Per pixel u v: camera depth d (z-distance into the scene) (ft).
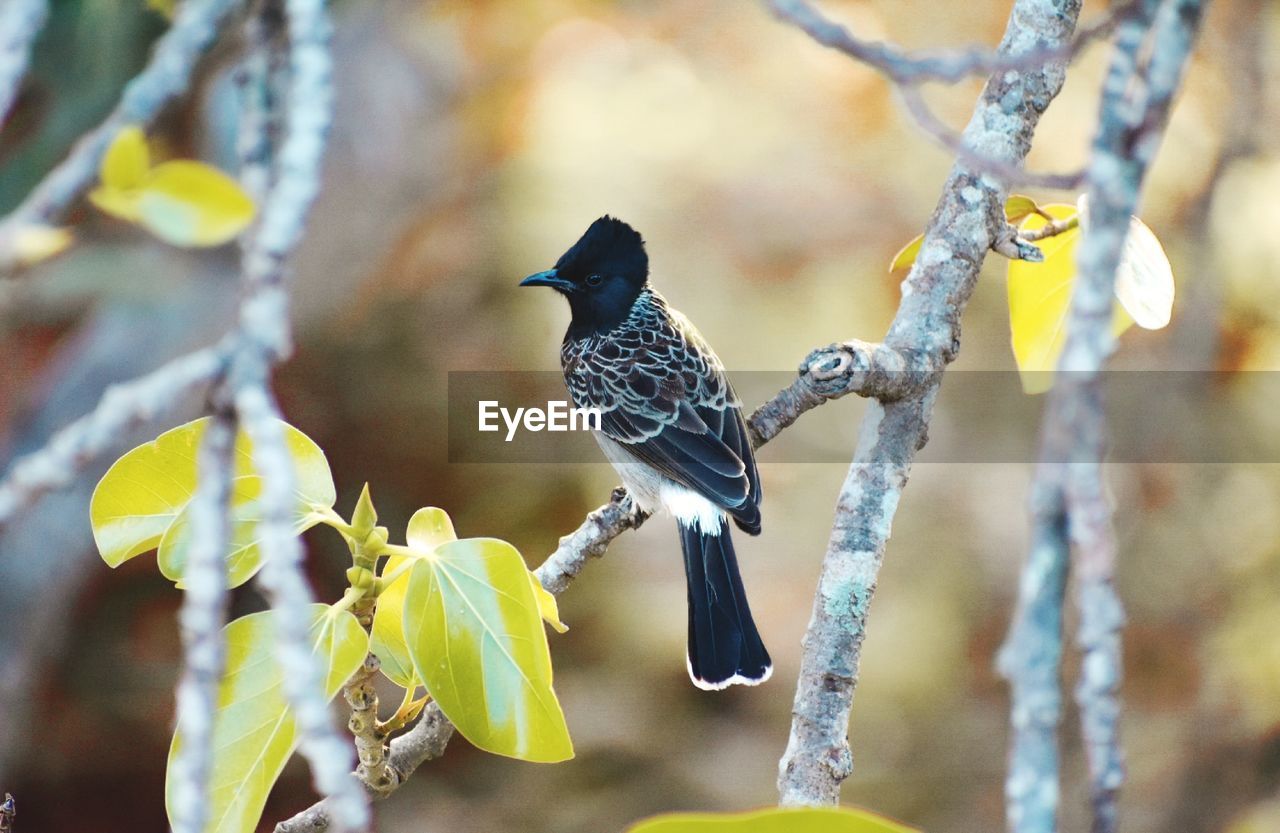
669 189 43.91
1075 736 40.65
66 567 44.86
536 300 44.96
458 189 45.19
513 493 45.83
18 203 33.40
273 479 8.77
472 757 46.57
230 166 33.81
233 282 42.60
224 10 10.11
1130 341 42.80
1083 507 8.89
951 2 45.32
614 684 44.88
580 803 44.45
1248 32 41.52
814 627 17.02
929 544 45.32
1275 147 41.52
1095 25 11.09
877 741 44.57
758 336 42.60
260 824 45.52
